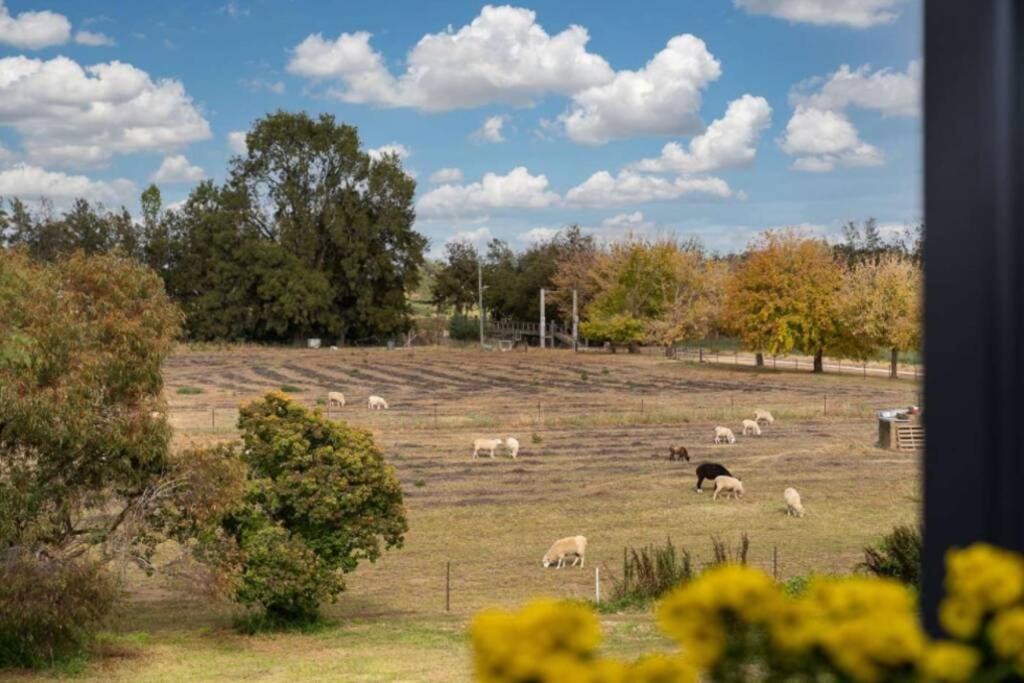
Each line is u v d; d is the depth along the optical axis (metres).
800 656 1.68
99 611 18.08
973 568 1.62
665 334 87.19
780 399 59.59
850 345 74.38
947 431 2.10
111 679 16.70
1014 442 2.01
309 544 21.70
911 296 70.50
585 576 24.83
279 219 100.69
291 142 100.69
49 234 107.12
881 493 34.56
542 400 58.75
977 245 2.06
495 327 114.38
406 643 19.02
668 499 33.72
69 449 18.83
